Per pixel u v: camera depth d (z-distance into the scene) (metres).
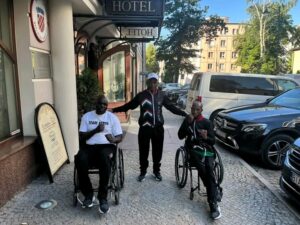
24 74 4.70
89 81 6.61
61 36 5.36
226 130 6.63
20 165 4.30
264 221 3.77
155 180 4.97
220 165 4.07
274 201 4.32
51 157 4.81
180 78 46.78
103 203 3.76
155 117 4.75
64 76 5.46
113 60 9.54
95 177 5.00
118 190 4.15
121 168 4.48
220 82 9.83
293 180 4.08
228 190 4.66
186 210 3.98
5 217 3.65
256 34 43.28
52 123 5.13
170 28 41.56
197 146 4.20
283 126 5.99
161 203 4.16
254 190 4.68
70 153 5.66
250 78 9.90
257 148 6.05
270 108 6.89
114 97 9.64
